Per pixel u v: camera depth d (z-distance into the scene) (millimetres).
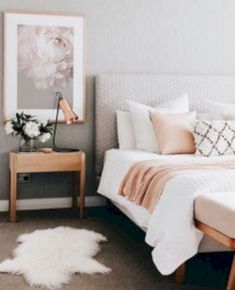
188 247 2695
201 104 4902
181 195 2816
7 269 2980
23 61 4555
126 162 3912
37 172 4668
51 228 3996
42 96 4629
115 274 2992
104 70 4773
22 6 4523
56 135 4711
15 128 4344
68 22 4629
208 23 4977
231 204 2502
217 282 2895
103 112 4672
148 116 4418
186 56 4953
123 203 3709
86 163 4816
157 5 4832
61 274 2914
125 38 4793
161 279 2926
